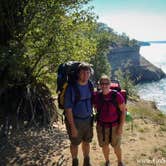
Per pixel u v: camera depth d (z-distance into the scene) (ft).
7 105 38.47
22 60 37.35
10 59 36.37
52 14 38.86
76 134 24.31
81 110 24.16
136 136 36.70
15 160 28.76
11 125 36.65
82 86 23.98
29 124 38.04
